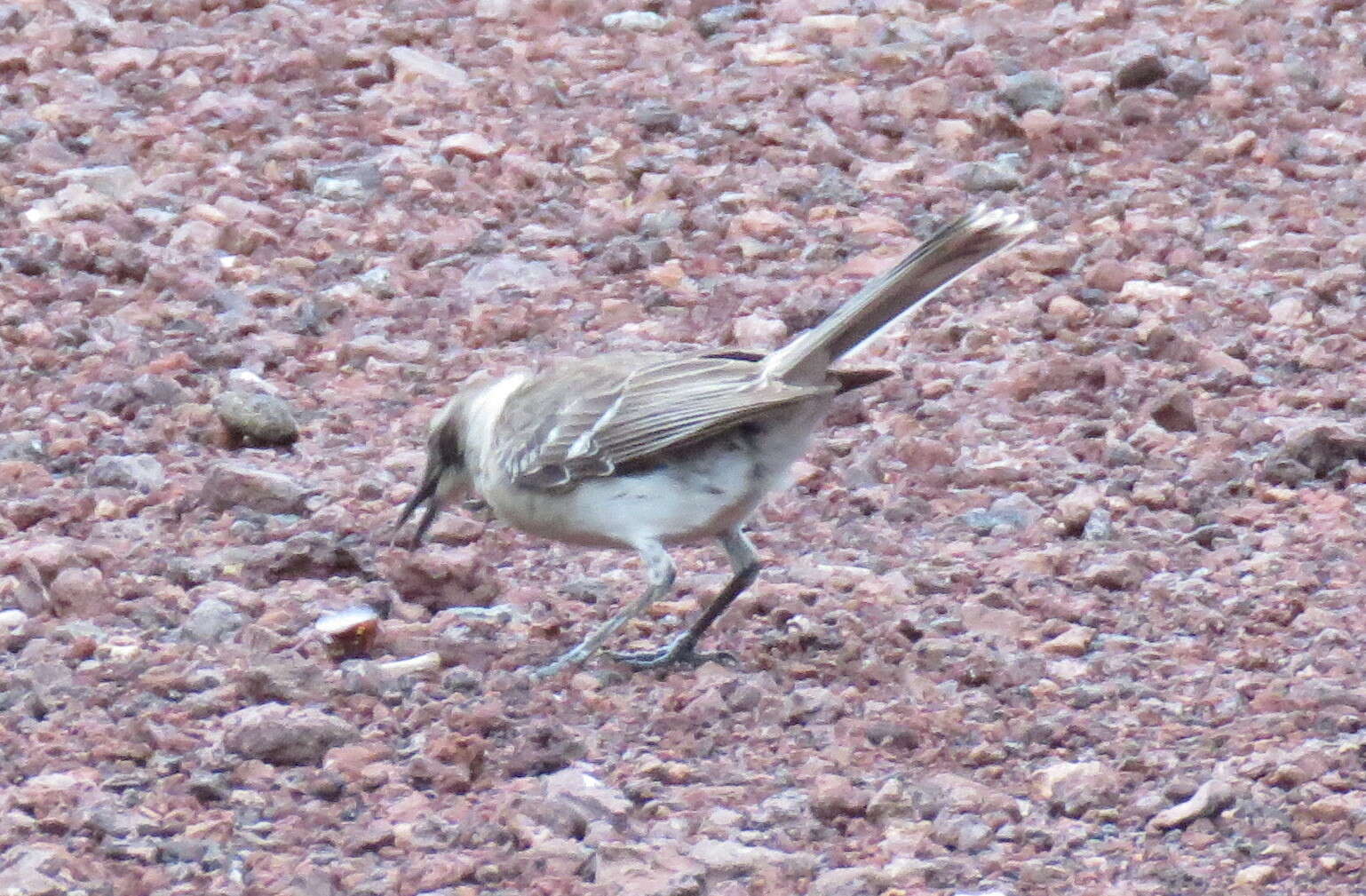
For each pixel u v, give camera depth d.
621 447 11.00
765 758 10.24
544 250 17.14
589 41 21.48
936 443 13.91
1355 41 21.81
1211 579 12.32
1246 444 14.23
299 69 20.34
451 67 20.61
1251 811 9.71
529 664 11.33
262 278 16.59
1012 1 22.62
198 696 10.58
